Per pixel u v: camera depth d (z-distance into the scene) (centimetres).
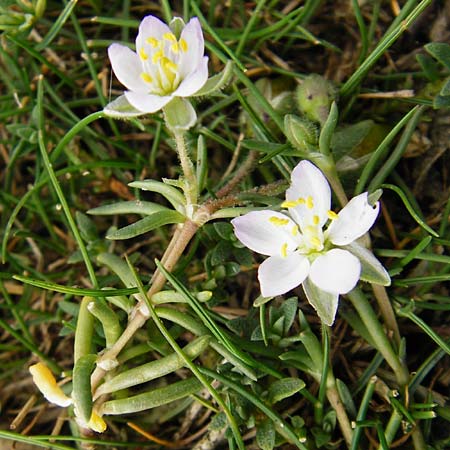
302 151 5
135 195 7
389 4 7
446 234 6
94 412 5
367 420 5
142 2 8
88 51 7
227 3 7
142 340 6
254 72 7
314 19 7
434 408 6
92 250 7
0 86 8
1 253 7
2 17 7
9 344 7
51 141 7
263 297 5
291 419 6
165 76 5
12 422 6
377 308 6
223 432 6
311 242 5
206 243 6
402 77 7
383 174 6
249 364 5
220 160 7
